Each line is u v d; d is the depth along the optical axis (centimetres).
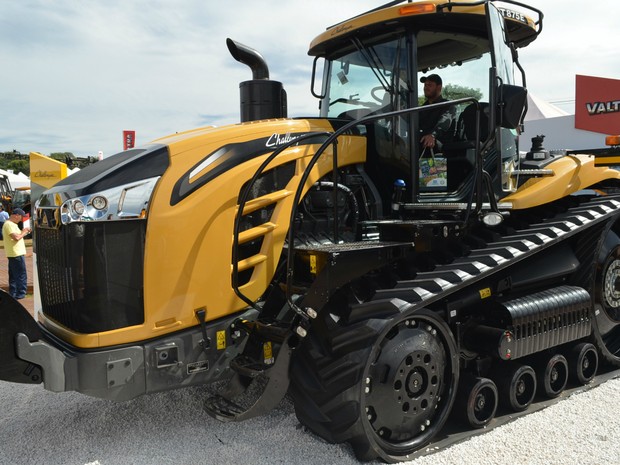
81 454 310
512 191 384
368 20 358
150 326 290
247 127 328
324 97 423
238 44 380
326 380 297
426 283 315
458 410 337
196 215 298
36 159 483
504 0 367
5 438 332
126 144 752
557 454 304
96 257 281
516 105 317
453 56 386
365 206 366
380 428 304
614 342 465
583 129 1603
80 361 279
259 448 314
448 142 388
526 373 360
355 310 302
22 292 832
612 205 432
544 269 393
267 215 327
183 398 390
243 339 315
